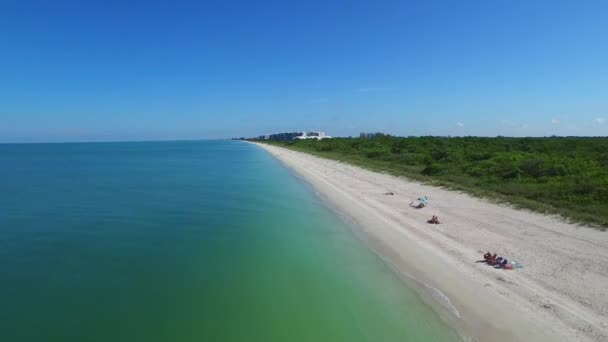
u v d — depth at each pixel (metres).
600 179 24.36
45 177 44.81
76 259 14.98
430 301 10.79
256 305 11.14
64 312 10.67
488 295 10.91
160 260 14.89
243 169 55.06
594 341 8.63
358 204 24.83
